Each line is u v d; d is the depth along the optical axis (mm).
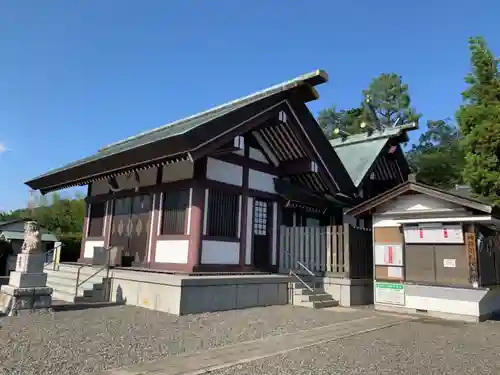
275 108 11938
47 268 14836
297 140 12984
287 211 14727
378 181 18953
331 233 12930
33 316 8148
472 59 16984
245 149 12711
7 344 5973
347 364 5582
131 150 10602
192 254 10773
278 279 11664
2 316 8094
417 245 11133
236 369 5168
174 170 12000
